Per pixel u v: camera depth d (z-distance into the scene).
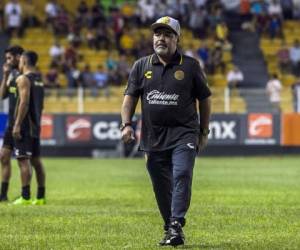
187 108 25.38
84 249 25.22
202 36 107.31
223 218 32.59
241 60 106.06
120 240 26.95
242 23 110.12
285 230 29.38
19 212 34.81
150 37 105.19
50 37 106.44
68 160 80.69
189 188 24.97
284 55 105.62
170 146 25.36
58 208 36.72
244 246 25.70
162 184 25.83
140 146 25.81
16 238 27.48
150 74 25.41
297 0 113.75
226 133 88.31
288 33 111.31
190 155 25.14
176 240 24.89
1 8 107.56
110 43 105.19
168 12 108.62
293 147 88.69
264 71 105.62
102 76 97.50
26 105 38.22
